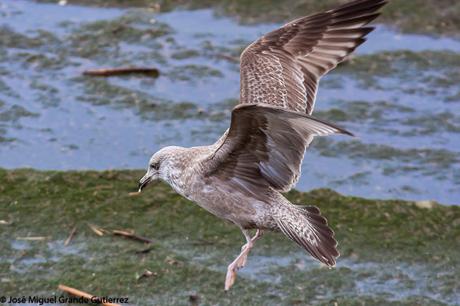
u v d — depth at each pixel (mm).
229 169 10516
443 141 15898
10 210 14086
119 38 18609
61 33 18750
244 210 10742
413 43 18281
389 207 14188
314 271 13141
